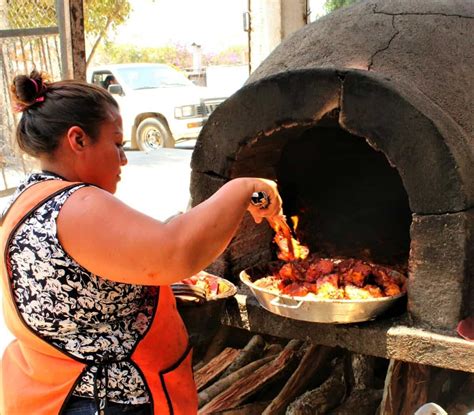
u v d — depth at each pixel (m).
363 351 2.09
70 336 1.42
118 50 21.89
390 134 1.98
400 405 2.24
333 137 2.73
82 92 1.43
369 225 2.78
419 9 2.49
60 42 3.54
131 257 1.30
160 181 6.67
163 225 1.33
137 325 1.50
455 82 2.25
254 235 2.65
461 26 2.46
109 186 1.52
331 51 2.45
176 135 9.56
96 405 1.43
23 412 1.50
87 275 1.37
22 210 1.38
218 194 1.44
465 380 2.58
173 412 1.56
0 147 4.44
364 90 2.00
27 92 1.42
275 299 2.04
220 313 2.16
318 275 2.13
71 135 1.40
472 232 1.94
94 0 10.69
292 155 2.74
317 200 2.85
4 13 4.24
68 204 1.34
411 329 2.01
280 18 4.77
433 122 1.89
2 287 1.47
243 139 2.29
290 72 2.12
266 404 2.52
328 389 2.48
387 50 2.34
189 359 1.68
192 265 1.34
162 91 9.83
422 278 2.00
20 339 1.47
